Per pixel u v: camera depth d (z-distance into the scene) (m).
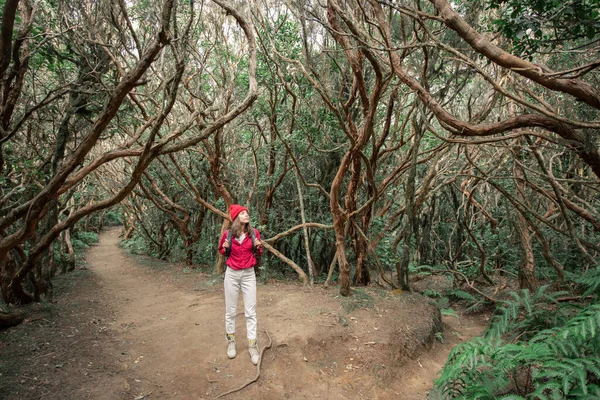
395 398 3.93
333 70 6.71
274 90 7.29
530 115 3.59
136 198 14.13
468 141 3.90
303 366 4.10
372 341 4.54
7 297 5.68
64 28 5.29
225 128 7.69
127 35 5.70
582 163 7.09
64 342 4.50
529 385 3.25
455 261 8.60
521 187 6.35
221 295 6.64
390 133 8.54
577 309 4.83
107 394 3.41
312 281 6.97
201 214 10.20
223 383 3.77
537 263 7.94
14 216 3.43
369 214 6.66
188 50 6.62
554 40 3.93
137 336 4.89
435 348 5.07
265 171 8.89
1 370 3.63
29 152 6.78
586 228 7.42
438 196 9.33
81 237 20.12
